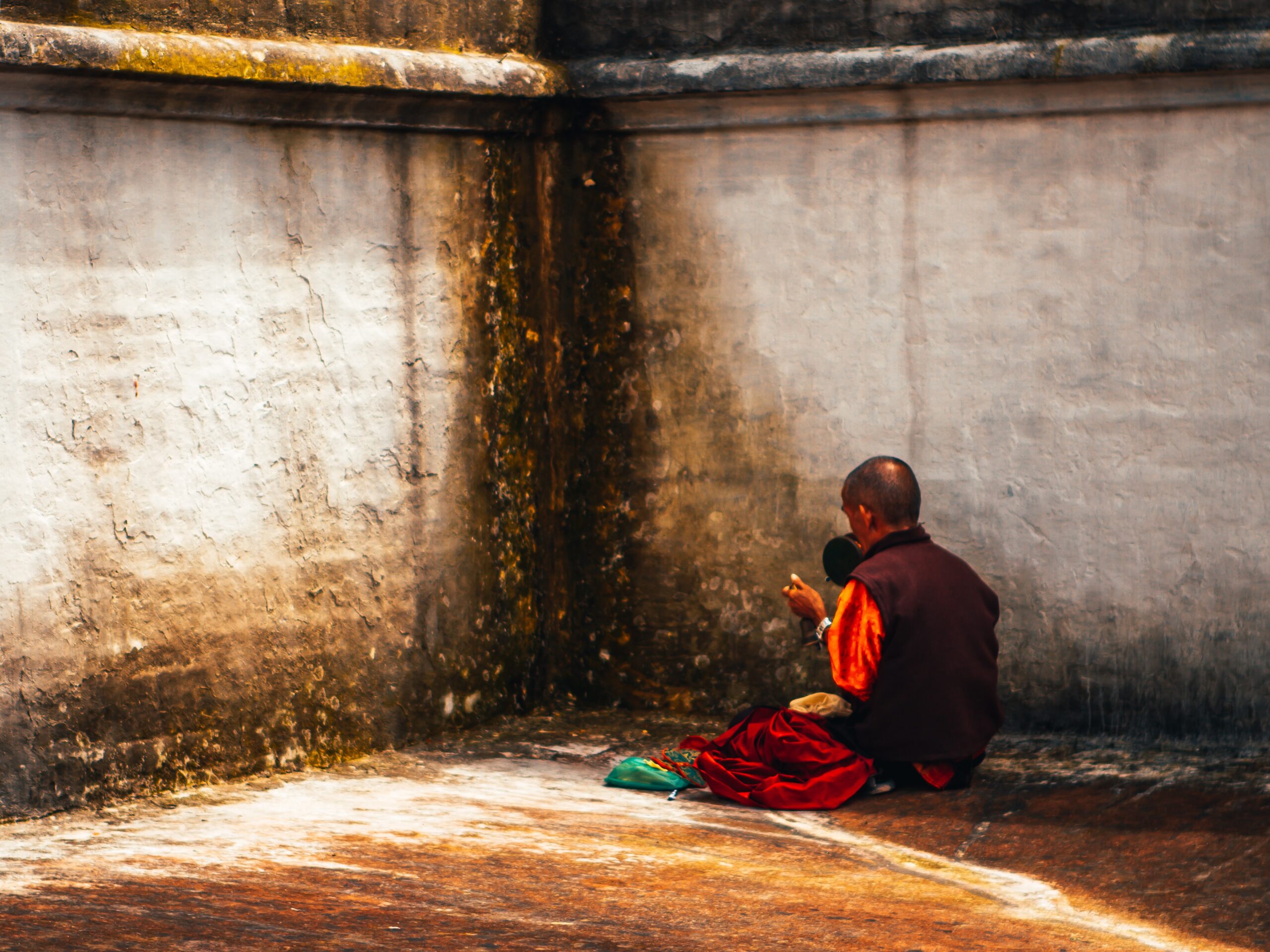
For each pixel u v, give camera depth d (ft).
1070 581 26.21
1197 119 24.53
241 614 23.99
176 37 21.80
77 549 21.85
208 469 23.36
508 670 28.58
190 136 22.70
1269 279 24.40
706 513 28.60
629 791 24.40
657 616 29.12
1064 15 24.93
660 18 27.43
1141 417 25.44
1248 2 23.80
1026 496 26.32
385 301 25.66
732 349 28.04
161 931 17.04
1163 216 24.93
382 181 25.40
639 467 28.94
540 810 23.04
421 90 24.89
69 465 21.68
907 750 23.47
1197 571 25.36
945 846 21.39
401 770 25.21
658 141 28.02
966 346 26.43
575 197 28.71
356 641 25.70
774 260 27.53
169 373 22.74
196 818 22.08
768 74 26.27
